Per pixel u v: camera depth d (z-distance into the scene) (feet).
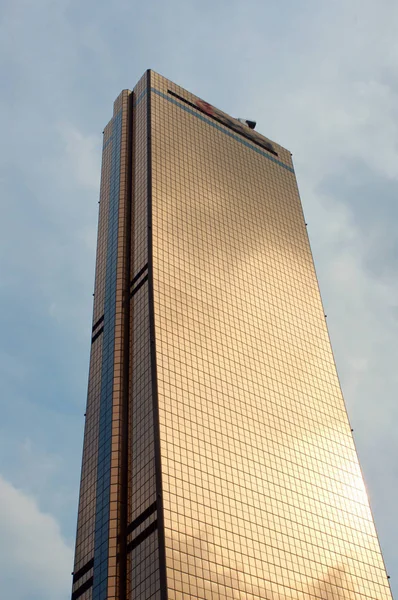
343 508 456.86
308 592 392.68
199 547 354.54
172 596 327.06
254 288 515.91
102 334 471.62
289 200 621.31
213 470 392.06
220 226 526.98
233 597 351.05
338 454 483.51
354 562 434.71
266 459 428.15
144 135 542.57
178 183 521.65
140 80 596.29
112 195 543.39
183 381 415.64
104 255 515.09
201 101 612.29
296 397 482.69
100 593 357.82
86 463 427.33
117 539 371.35
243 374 455.63
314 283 576.20
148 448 384.27
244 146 620.49
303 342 522.88
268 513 403.95
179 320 442.91
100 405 438.81
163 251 470.80
